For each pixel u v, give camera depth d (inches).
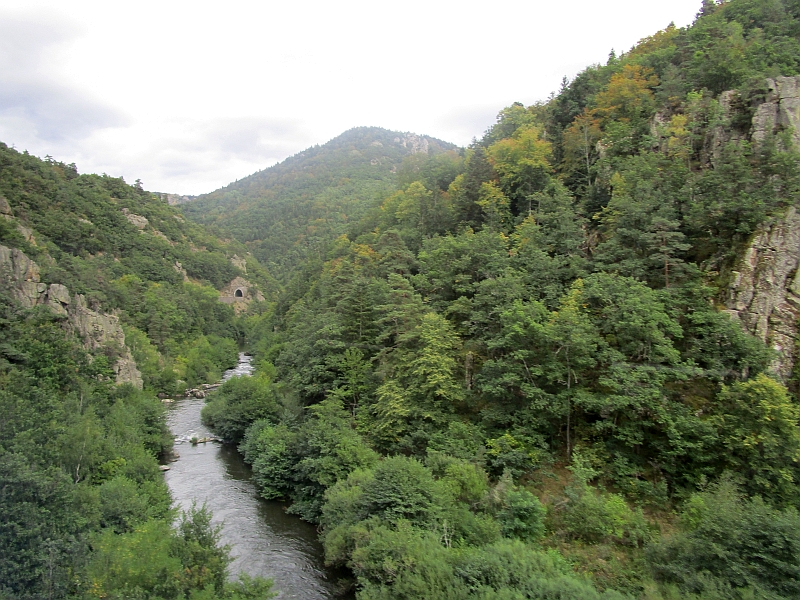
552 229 2059.5
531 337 1502.2
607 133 2294.5
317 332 2249.0
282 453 1824.6
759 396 1168.2
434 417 1576.0
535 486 1336.1
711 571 865.5
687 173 1806.1
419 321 1888.5
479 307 1798.7
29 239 3321.9
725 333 1348.4
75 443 1409.9
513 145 2667.3
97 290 3516.2
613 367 1354.6
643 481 1264.8
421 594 943.0
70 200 5310.0
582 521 1135.6
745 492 1114.1
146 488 1477.6
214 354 4557.1
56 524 871.7
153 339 3939.5
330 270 3796.8
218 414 2492.6
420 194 3316.9
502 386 1499.8
